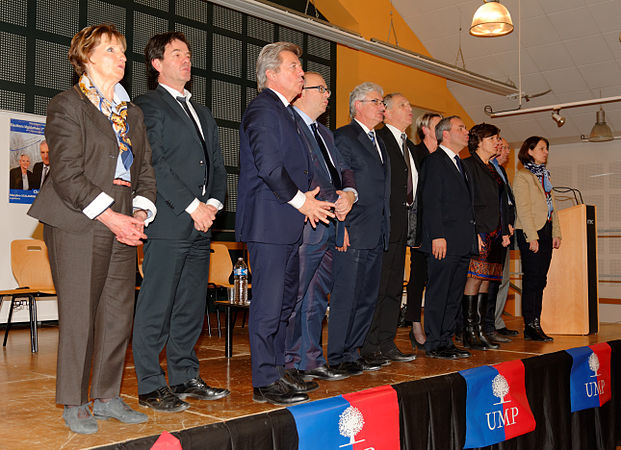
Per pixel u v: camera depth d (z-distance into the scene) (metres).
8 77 5.30
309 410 2.28
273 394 2.38
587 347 3.94
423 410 2.78
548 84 8.61
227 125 6.78
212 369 3.12
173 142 2.40
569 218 4.84
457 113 9.70
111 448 1.80
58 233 2.02
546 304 4.88
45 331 5.04
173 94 2.49
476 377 3.06
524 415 3.30
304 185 2.59
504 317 6.30
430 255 3.64
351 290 3.07
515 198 4.45
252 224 2.49
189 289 2.51
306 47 7.49
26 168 5.42
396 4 8.38
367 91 3.25
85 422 1.96
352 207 3.11
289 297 2.62
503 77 8.79
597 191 9.75
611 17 7.38
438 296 3.61
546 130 9.44
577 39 7.83
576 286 4.76
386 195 3.22
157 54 2.48
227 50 6.77
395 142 3.52
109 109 2.12
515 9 7.77
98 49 2.06
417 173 3.78
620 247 9.46
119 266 2.15
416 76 8.92
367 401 2.47
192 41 6.47
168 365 2.49
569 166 10.03
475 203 3.98
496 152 4.21
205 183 2.51
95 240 2.02
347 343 3.13
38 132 5.50
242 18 6.91
